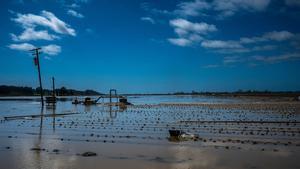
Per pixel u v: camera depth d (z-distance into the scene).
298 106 45.97
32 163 11.92
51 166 11.45
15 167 11.42
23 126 24.78
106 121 28.16
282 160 12.05
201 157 12.62
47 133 20.41
